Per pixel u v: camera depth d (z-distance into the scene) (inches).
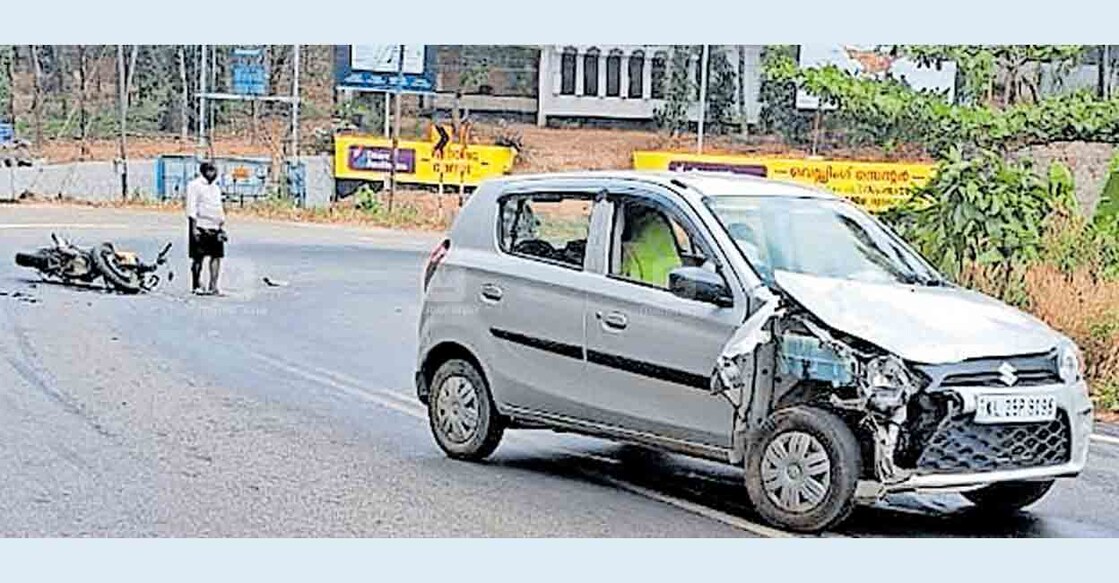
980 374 267.3
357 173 940.0
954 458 265.6
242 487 321.4
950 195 568.1
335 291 668.1
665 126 923.4
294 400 422.0
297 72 944.3
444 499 313.6
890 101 812.6
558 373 317.7
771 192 319.9
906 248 323.9
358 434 377.1
